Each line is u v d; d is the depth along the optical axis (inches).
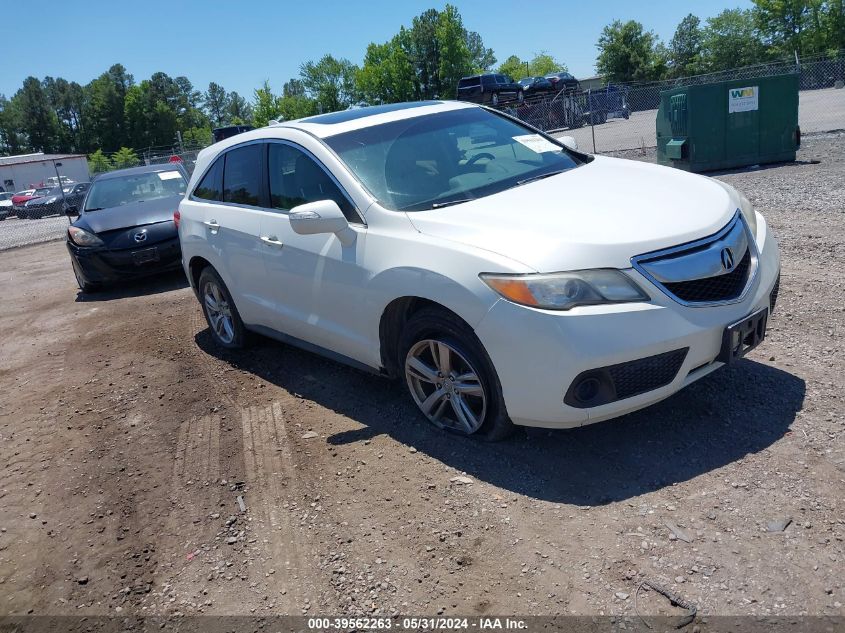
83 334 277.4
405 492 128.0
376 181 154.9
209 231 204.2
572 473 125.6
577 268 117.2
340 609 102.3
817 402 137.3
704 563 99.6
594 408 118.3
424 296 132.0
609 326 114.5
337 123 175.3
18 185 2352.4
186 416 178.2
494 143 174.4
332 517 124.3
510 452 135.0
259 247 180.7
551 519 114.2
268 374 198.1
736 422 134.3
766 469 118.6
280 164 178.2
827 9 2341.3
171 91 5226.4
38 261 528.1
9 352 267.3
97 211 366.6
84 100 5007.4
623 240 120.8
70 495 147.9
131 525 132.9
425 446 142.9
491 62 3656.5
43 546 131.0
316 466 142.3
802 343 165.5
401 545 113.9
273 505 131.2
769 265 136.0
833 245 243.8
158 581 115.6
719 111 478.9
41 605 114.6
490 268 122.0
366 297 146.6
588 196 140.3
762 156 486.9
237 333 212.2
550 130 1194.6
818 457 119.9
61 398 206.2
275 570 113.3
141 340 254.5
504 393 124.6
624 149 711.1
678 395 147.3
